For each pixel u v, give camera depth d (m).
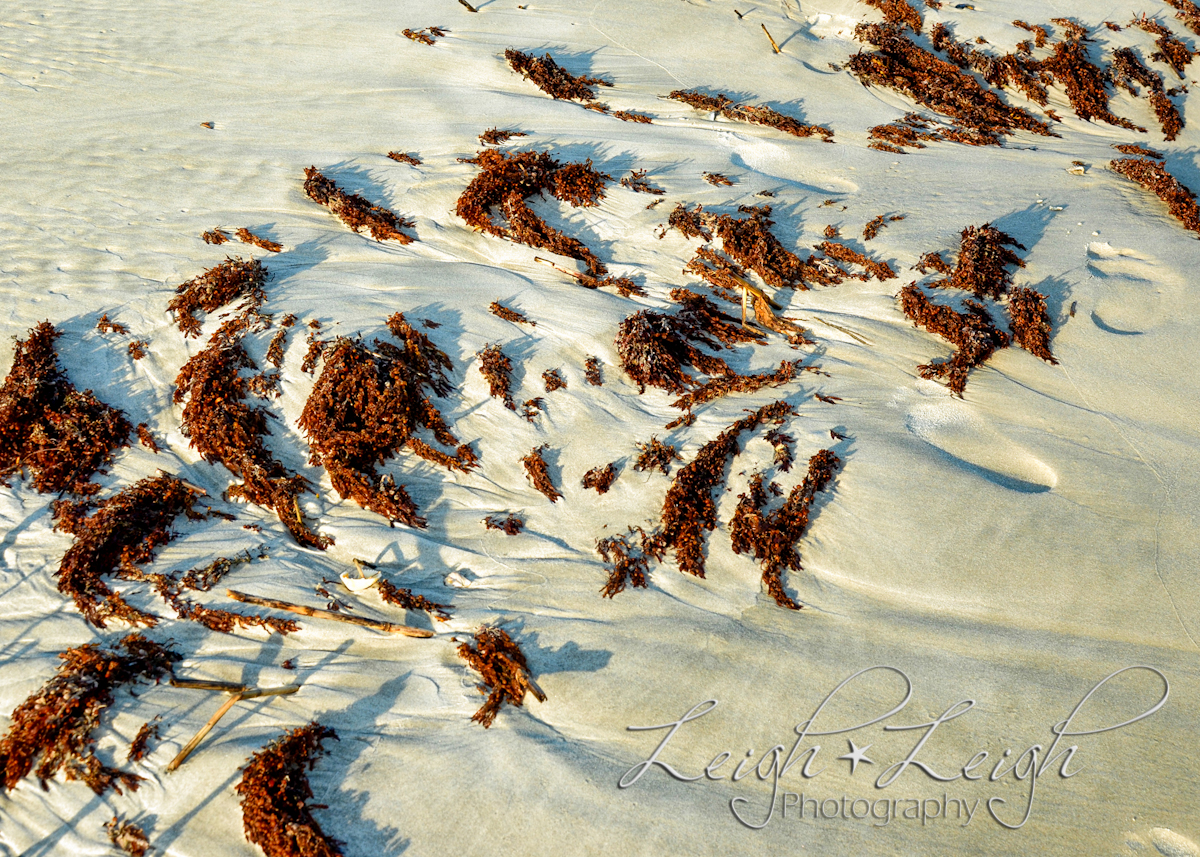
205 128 10.34
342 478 6.40
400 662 5.45
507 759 4.93
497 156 9.55
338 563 6.11
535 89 11.45
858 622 5.65
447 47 12.20
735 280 8.23
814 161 10.23
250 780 4.66
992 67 12.20
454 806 4.72
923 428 6.86
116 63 11.55
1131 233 8.91
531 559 6.14
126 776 4.79
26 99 10.73
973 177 10.02
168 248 8.36
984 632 5.54
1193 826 4.61
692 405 7.04
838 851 4.59
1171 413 6.89
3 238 8.35
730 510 6.30
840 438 6.64
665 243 8.82
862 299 8.19
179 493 6.28
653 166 9.83
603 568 6.06
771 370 7.44
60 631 5.51
